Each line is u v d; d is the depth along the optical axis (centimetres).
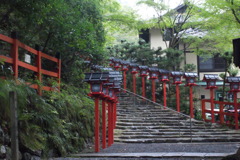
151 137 1338
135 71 2123
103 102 1055
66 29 956
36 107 762
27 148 651
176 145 1148
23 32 961
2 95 612
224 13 1719
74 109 1015
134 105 1817
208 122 1675
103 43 1391
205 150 979
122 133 1367
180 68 2273
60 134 847
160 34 2541
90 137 1117
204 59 2312
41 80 911
